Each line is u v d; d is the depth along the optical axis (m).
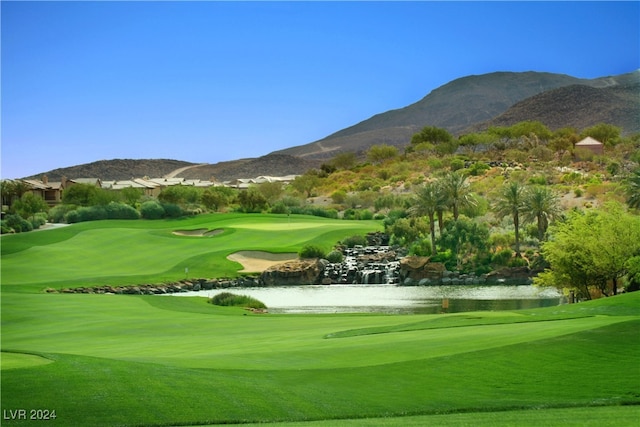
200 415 17.78
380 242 112.25
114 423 17.17
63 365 21.45
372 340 28.33
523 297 73.00
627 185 87.44
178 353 28.66
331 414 17.84
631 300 36.56
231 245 108.19
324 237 111.00
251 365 22.98
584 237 52.91
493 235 97.12
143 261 100.06
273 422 17.31
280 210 153.50
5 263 96.06
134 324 44.00
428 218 109.56
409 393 19.34
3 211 146.00
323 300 73.81
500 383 19.73
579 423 15.77
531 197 92.25
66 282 82.06
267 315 50.22
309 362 23.42
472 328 30.31
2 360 22.73
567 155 190.38
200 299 65.06
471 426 15.92
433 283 88.62
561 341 22.91
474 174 168.25
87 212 140.38
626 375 19.72
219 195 157.25
